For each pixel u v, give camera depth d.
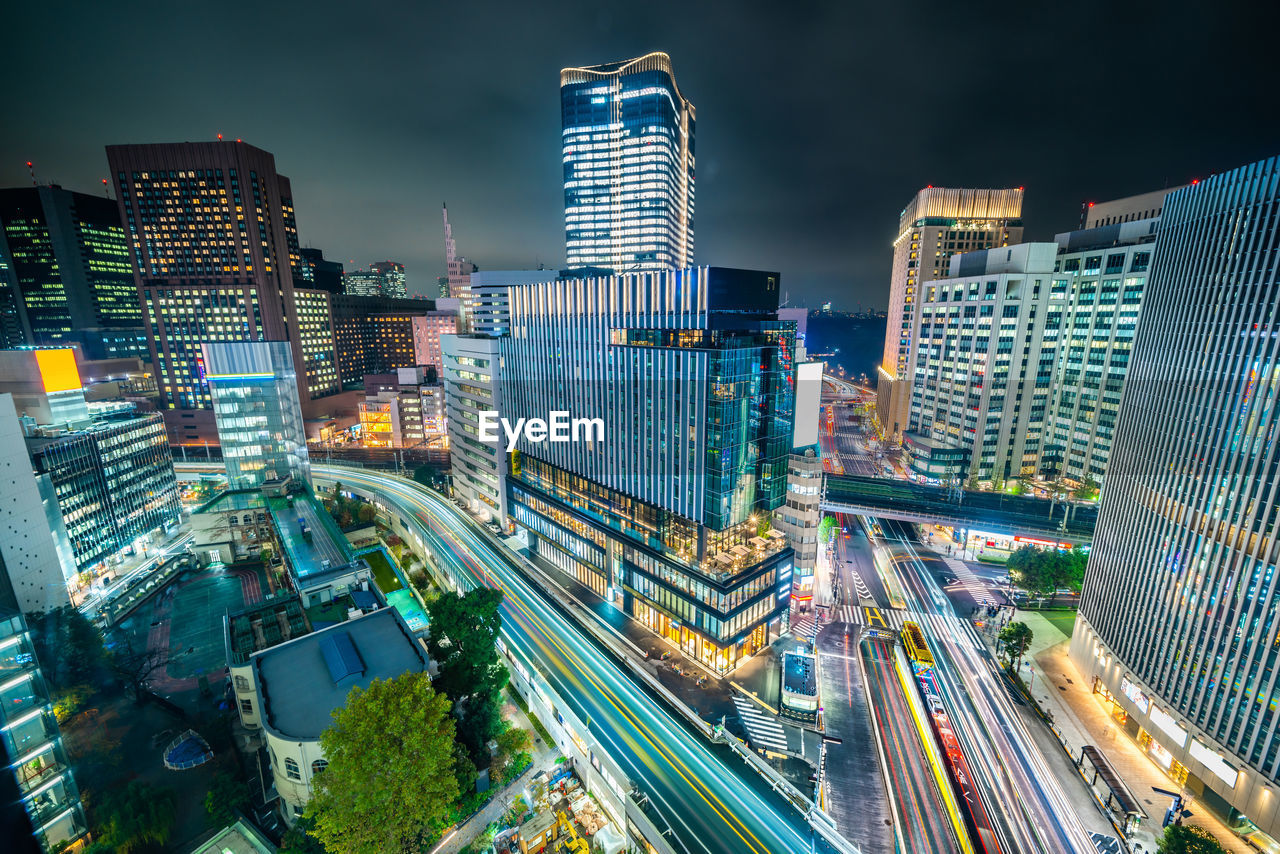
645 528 92.94
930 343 178.38
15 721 50.31
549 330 109.25
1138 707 67.88
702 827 55.22
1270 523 52.91
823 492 137.00
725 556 83.00
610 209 192.12
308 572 92.75
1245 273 56.25
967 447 162.38
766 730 70.38
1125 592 72.12
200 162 191.62
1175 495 64.50
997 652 87.25
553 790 60.38
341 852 41.50
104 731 69.75
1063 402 156.38
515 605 101.06
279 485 133.88
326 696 56.47
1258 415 54.31
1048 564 96.75
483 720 61.97
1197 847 47.59
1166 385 67.25
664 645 88.81
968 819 57.44
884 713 74.06
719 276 80.31
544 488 119.31
